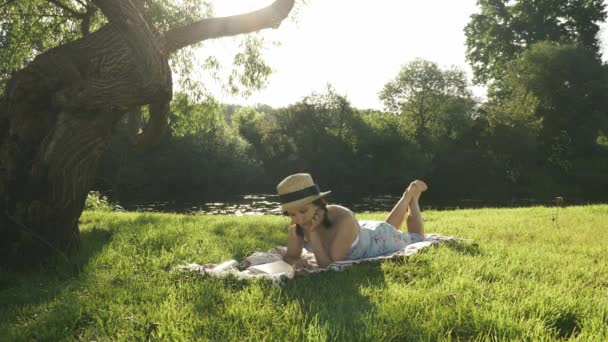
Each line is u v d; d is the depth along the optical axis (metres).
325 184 58.03
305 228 4.30
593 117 54.56
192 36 5.67
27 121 4.59
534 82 53.62
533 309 3.06
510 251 5.21
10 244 4.60
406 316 2.93
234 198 44.84
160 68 4.48
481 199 44.28
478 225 8.20
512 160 52.91
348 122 61.31
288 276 3.82
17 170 4.59
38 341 2.73
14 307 3.39
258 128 67.69
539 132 53.84
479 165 52.84
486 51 58.19
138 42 4.23
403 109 65.56
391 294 3.39
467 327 2.81
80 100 4.50
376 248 4.72
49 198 4.67
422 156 56.28
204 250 5.57
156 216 10.48
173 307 3.12
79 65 4.78
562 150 54.03
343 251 4.37
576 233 6.97
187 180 52.91
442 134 60.72
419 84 64.25
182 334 2.67
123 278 4.04
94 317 3.07
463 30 60.03
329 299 3.38
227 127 64.25
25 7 10.95
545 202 38.28
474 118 61.66
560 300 3.19
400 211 5.27
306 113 61.78
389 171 55.88
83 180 4.87
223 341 2.60
